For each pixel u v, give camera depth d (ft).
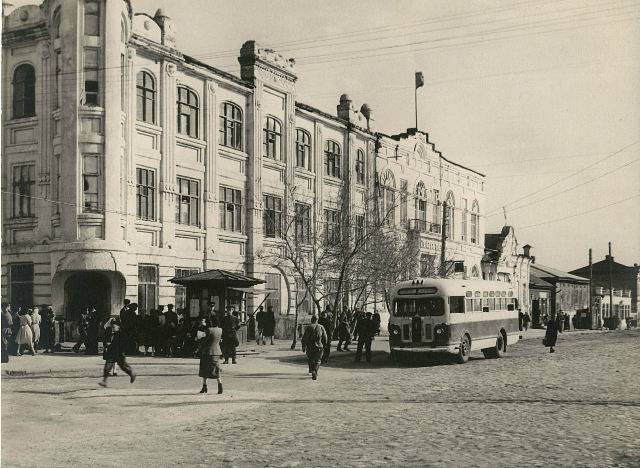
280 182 146.51
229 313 85.46
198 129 126.11
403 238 167.12
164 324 90.12
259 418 45.75
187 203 123.03
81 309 106.63
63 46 104.06
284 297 146.51
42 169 108.27
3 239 110.63
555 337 109.40
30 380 64.59
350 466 30.68
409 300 88.74
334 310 114.01
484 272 227.40
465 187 223.30
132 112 110.73
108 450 35.27
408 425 42.24
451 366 87.04
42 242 106.83
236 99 135.54
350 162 170.19
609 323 238.48
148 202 114.83
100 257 102.06
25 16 110.22
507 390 60.95
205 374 57.72
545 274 266.98
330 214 163.53
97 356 85.87
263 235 140.05
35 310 89.45
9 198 111.14
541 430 40.16
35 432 40.55
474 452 33.60
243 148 137.08
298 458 32.60
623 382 67.00
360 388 63.46
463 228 220.84
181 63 120.57
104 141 103.71
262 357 94.73
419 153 197.36
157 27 117.08
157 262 114.32
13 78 111.86
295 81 151.12
